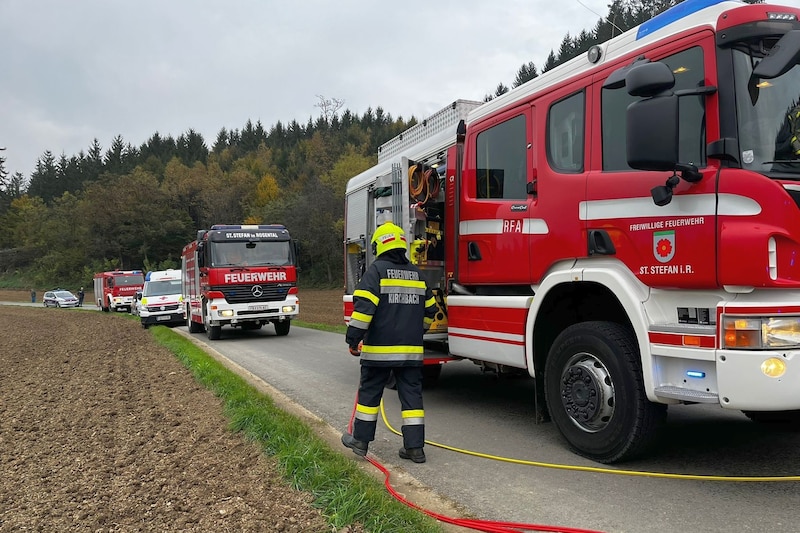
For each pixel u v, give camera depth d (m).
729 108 3.63
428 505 3.80
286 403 6.98
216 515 3.63
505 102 5.71
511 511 3.68
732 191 3.58
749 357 3.44
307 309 31.84
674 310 4.00
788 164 3.62
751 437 5.06
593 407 4.48
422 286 4.86
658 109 3.65
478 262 5.96
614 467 4.42
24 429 6.33
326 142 101.06
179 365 10.22
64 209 82.75
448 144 6.68
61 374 10.39
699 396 3.70
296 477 4.07
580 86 4.78
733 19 3.64
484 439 5.36
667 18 4.15
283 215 59.91
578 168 4.75
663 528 3.36
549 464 4.54
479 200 5.99
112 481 4.43
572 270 4.64
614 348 4.31
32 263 89.94
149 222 73.06
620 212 4.29
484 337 5.77
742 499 3.74
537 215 5.12
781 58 3.50
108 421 6.41
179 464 4.71
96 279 42.66
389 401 7.32
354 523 3.38
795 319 3.47
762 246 3.42
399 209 6.82
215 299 15.34
